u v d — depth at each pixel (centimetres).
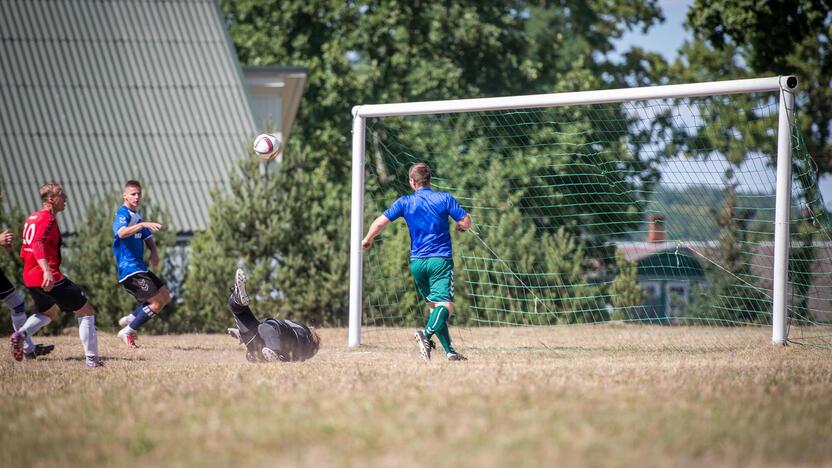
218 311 3903
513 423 1230
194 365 2161
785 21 5362
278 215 4081
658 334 3572
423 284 2331
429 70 7319
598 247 4722
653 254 4612
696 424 1225
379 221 2309
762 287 4453
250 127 5534
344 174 7856
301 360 2302
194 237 4469
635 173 5312
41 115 5322
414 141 5478
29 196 5009
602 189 5169
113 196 3969
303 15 7806
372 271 4244
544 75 8425
